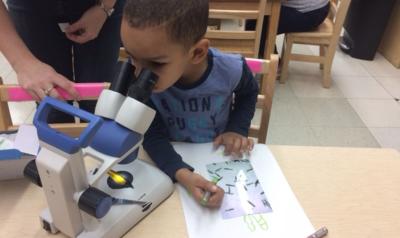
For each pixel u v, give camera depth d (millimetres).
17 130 818
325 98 2572
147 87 627
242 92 992
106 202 590
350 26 3158
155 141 870
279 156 875
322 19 2531
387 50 3109
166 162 814
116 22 1225
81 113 572
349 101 2549
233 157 870
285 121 2324
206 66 870
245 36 2133
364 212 739
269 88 1017
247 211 729
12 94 880
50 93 794
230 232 687
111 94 619
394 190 792
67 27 1137
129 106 596
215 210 730
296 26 2486
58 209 613
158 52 677
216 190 738
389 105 2521
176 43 688
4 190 752
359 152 895
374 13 2869
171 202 750
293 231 691
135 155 732
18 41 893
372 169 844
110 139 602
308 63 2998
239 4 2199
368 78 2838
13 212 708
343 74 2871
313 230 694
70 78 1317
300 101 2525
